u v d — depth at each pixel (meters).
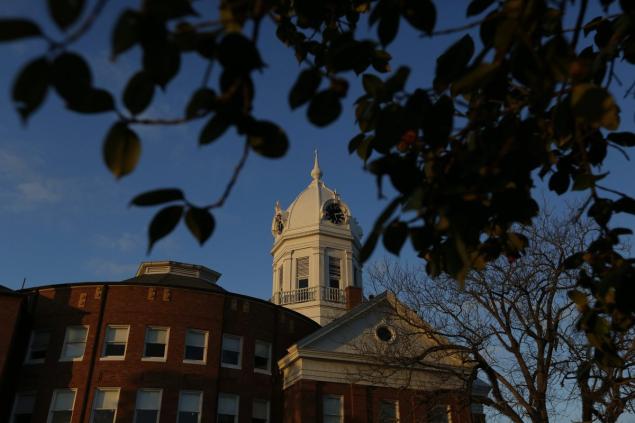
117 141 2.33
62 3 1.77
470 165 2.97
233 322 29.02
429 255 3.80
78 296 28.30
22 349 27.33
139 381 26.27
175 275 33.69
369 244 2.93
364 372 27.09
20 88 1.98
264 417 27.84
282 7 4.96
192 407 26.44
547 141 4.01
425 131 3.11
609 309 4.09
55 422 25.59
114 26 2.09
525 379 17.05
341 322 28.08
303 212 44.84
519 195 3.48
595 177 3.62
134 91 2.30
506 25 2.77
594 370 14.87
